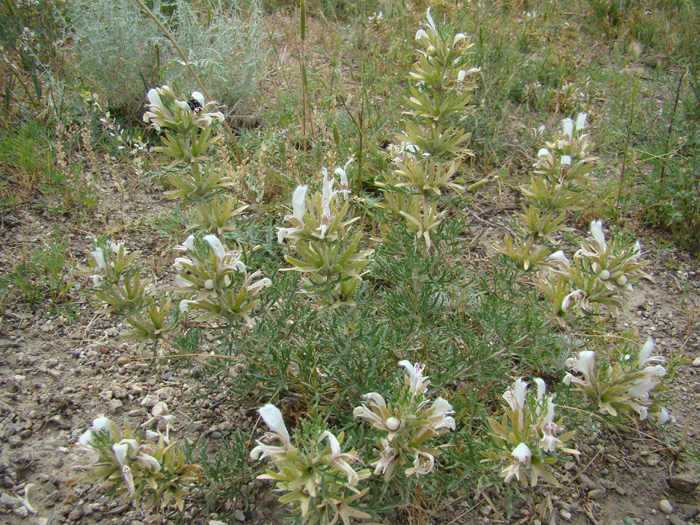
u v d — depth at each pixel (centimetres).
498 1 737
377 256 280
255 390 275
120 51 503
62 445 260
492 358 271
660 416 250
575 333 327
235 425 275
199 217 243
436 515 247
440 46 238
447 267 291
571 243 425
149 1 626
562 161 257
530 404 193
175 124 229
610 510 258
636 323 366
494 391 281
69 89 499
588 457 281
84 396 282
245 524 234
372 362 242
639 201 463
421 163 256
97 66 501
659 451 285
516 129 548
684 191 439
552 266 255
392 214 286
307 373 254
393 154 273
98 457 186
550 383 309
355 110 513
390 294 278
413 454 191
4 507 233
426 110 245
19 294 334
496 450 203
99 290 226
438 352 280
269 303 268
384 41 666
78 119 477
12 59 521
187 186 240
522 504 255
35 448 257
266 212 389
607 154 531
